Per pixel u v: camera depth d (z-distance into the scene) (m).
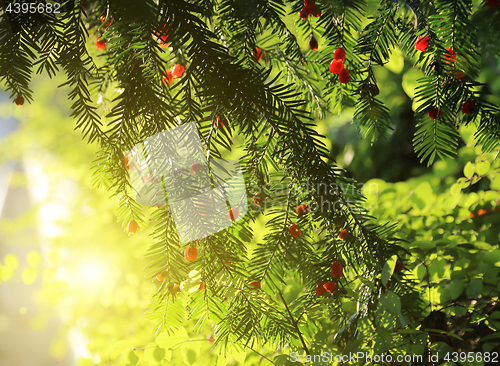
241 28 0.92
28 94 0.93
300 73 1.00
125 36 0.87
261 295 0.92
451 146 0.96
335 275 0.91
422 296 1.07
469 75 0.91
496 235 1.16
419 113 0.96
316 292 0.93
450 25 0.90
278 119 0.89
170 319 0.93
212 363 1.10
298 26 0.98
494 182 1.20
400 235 1.16
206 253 0.90
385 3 0.92
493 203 1.19
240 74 0.88
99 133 0.91
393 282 0.98
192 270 0.90
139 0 0.85
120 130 0.89
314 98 1.03
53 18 0.90
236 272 0.90
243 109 0.88
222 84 0.87
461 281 1.08
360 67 0.96
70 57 0.90
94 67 0.94
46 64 0.91
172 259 0.89
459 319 1.08
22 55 0.90
